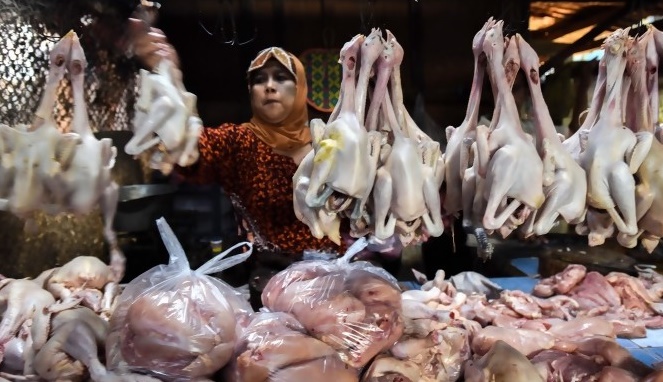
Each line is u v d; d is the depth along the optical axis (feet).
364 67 4.08
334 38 6.92
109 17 5.33
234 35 5.92
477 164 4.15
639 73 4.46
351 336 4.47
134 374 3.96
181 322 3.96
